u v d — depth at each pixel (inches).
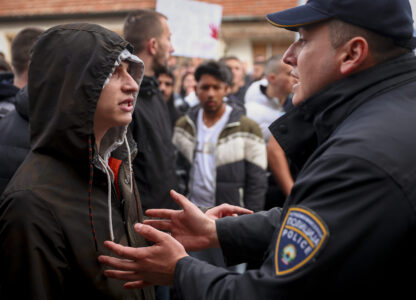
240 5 304.0
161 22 87.4
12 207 38.8
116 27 308.7
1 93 79.8
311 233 31.3
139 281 41.6
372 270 30.3
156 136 79.6
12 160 62.0
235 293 33.6
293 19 39.2
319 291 30.8
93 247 42.1
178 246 39.9
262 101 116.4
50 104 42.6
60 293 39.8
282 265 32.4
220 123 102.1
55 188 40.9
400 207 30.1
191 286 36.3
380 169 30.7
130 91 45.9
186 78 196.1
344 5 36.7
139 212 54.2
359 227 30.2
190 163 103.2
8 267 38.3
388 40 37.0
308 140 42.6
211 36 125.4
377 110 34.9
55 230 39.5
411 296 32.2
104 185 46.0
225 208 53.6
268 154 103.3
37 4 317.1
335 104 37.8
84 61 41.8
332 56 38.3
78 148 41.8
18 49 83.4
